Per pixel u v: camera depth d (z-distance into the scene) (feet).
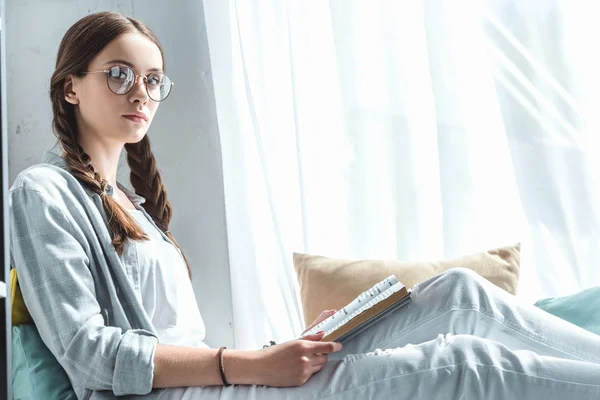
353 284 6.39
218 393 4.52
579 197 6.81
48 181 4.96
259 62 7.58
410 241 7.18
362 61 7.43
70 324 4.57
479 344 4.27
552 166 6.88
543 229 6.84
